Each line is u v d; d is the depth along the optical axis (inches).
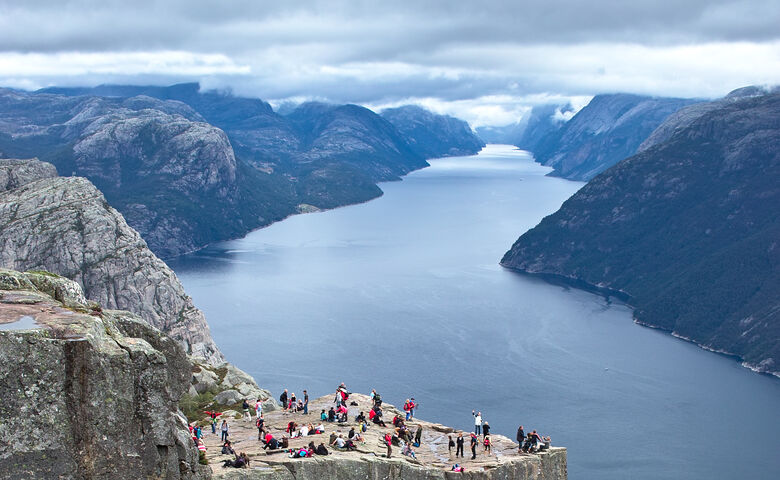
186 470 1888.5
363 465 2790.4
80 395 1678.2
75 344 1675.7
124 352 1738.4
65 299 1945.1
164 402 1792.6
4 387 1605.6
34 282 1980.8
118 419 1716.3
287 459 2691.9
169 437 1790.1
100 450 1690.5
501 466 3171.8
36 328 1674.5
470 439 3555.6
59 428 1651.1
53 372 1653.5
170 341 2018.9
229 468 2497.5
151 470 1758.1
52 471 1632.6
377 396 3983.8
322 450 2824.8
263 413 3811.5
